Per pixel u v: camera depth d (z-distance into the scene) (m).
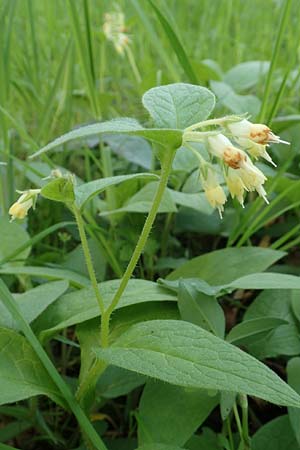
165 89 0.38
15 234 0.51
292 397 0.30
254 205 0.55
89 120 0.81
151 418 0.38
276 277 0.42
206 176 0.34
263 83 0.81
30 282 0.51
